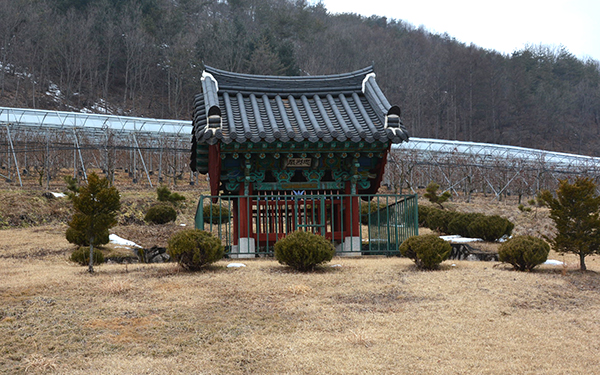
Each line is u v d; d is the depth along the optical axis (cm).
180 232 1250
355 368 653
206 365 669
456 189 5366
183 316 862
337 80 1759
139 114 8638
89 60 8562
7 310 885
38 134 4328
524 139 10512
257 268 1266
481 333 783
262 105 1650
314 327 814
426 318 856
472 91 11162
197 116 1611
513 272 1212
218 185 1673
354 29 12444
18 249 1855
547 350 714
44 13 8731
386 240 1817
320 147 1527
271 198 1631
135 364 668
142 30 9119
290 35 10038
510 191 5403
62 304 924
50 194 3112
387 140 1522
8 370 654
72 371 646
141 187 4097
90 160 4756
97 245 1767
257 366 666
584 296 1012
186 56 8569
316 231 1695
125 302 939
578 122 11681
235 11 11450
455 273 1192
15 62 8269
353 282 1099
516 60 11806
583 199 1277
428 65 11612
